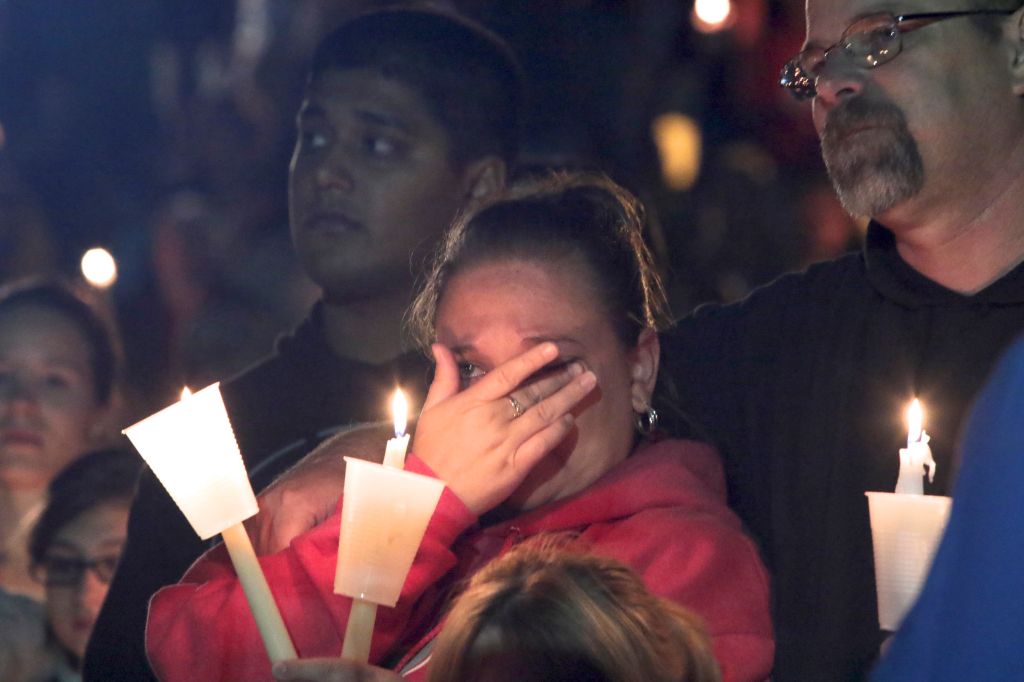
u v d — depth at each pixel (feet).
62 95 77.00
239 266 64.39
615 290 27.58
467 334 26.96
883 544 22.56
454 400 25.54
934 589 17.66
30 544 40.98
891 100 27.76
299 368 37.24
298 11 75.82
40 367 42.93
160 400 63.31
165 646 26.91
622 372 27.55
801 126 65.26
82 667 35.22
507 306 26.73
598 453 27.17
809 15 29.35
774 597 28.86
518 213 27.84
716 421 30.91
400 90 37.22
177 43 80.89
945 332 28.48
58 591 40.52
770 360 30.60
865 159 27.91
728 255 63.77
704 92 67.15
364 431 31.17
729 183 64.80
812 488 29.12
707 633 22.06
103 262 48.47
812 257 63.57
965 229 28.25
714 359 31.40
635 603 21.39
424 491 22.02
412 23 38.22
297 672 22.12
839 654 27.81
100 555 40.68
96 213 73.00
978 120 27.58
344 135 37.22
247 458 36.27
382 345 36.76
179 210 69.67
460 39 38.58
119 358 45.21
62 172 74.28
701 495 27.22
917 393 28.53
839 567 28.30
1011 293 27.94
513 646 20.70
